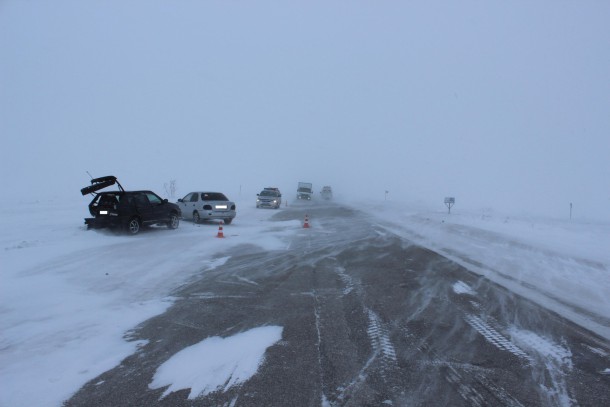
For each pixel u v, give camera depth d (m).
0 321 6.48
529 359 5.27
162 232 16.97
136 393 4.39
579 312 7.19
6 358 5.22
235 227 19.75
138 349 5.50
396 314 6.97
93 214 16.22
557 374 4.88
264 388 4.49
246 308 7.25
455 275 9.91
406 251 13.29
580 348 5.64
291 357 5.25
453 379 4.72
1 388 4.48
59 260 10.75
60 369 4.93
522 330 6.27
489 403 4.24
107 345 5.63
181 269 10.31
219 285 8.83
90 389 4.47
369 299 7.84
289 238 16.20
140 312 7.01
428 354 5.38
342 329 6.25
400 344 5.70
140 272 9.85
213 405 4.16
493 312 7.12
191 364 5.05
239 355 5.30
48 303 7.36
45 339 5.81
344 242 15.20
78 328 6.24
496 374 4.86
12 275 9.11
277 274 9.92
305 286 8.80
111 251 12.28
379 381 4.65
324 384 4.58
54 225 17.33
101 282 8.87
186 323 6.48
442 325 6.46
